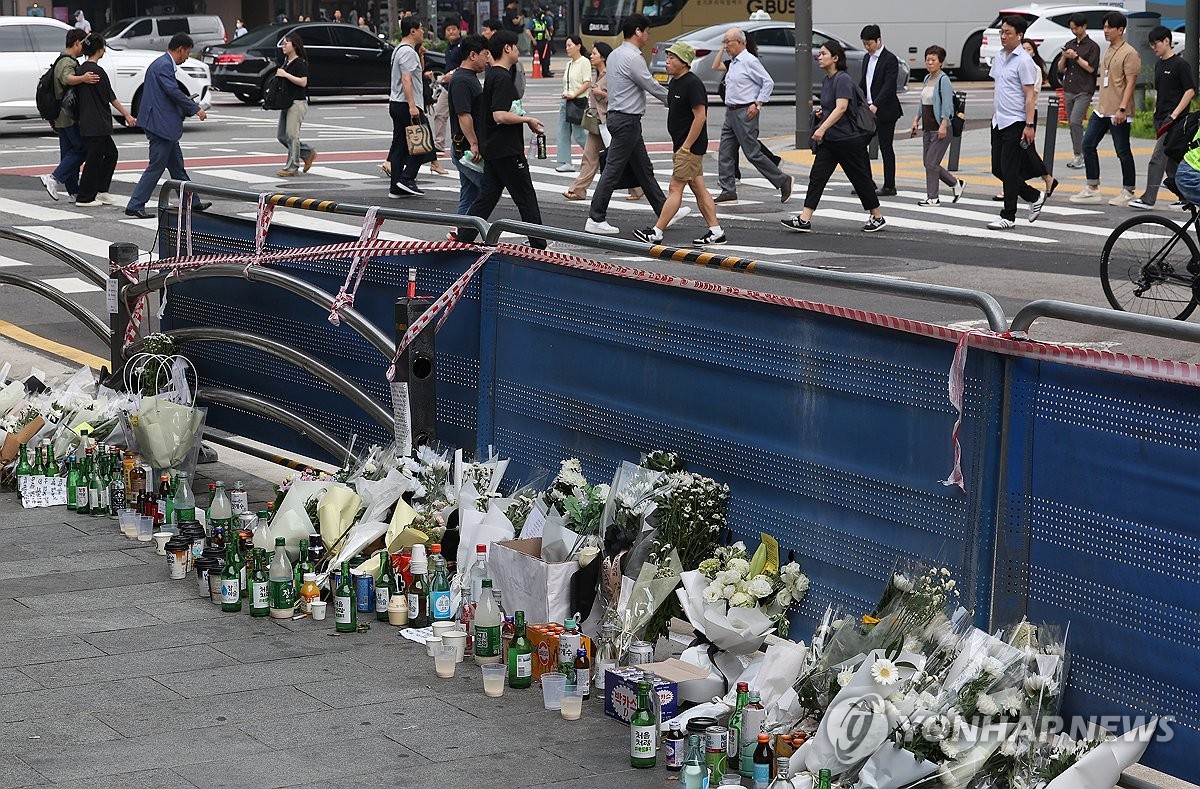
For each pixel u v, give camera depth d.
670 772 5.23
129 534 8.06
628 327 6.77
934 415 5.39
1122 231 13.42
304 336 8.76
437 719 5.68
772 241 18.17
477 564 6.64
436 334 7.91
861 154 18.62
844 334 5.72
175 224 9.60
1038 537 5.07
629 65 17.69
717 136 31.08
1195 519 4.58
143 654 6.36
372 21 68.94
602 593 6.26
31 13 55.44
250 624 6.75
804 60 28.62
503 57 15.59
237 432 9.46
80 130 21.28
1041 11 42.06
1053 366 4.97
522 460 7.51
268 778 5.14
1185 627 4.64
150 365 9.26
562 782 5.14
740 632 5.74
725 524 6.32
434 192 23.00
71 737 5.47
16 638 6.53
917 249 17.47
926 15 44.16
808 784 4.93
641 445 6.79
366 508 7.31
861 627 5.47
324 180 24.45
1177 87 20.12
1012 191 18.92
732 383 6.27
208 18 47.22
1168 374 4.58
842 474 5.79
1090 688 4.94
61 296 10.27
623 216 20.42
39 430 9.03
